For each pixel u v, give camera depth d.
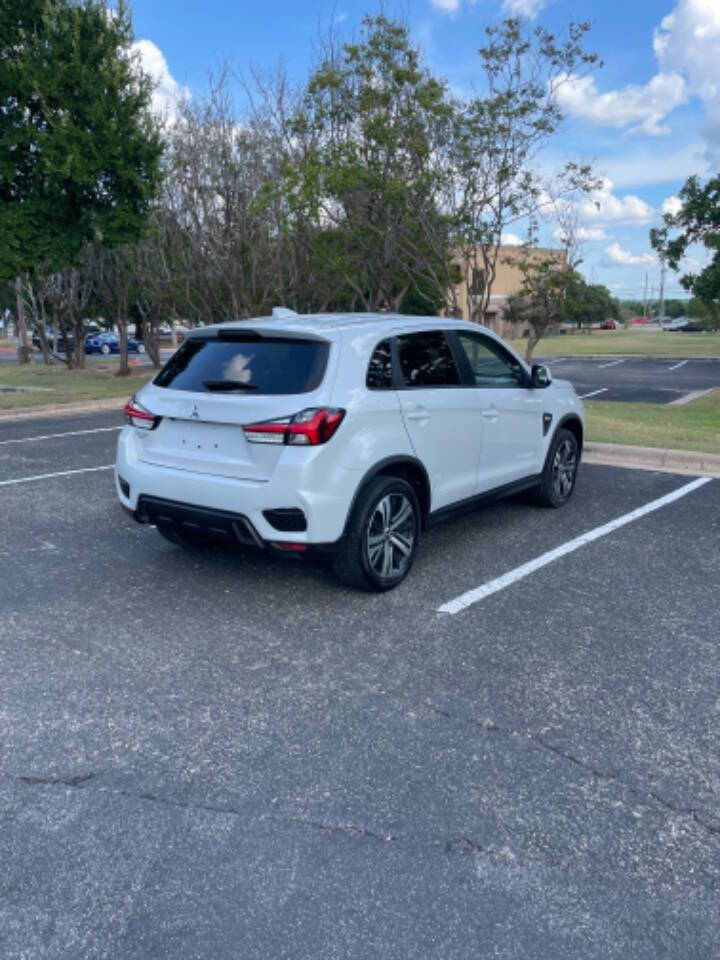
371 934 2.26
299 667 3.87
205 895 2.41
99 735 3.26
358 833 2.68
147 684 3.69
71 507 6.94
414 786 2.93
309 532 4.30
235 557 5.54
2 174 14.09
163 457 4.77
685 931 2.28
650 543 5.86
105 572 5.24
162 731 3.29
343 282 18.98
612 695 3.59
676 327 90.50
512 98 12.96
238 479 4.41
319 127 15.38
